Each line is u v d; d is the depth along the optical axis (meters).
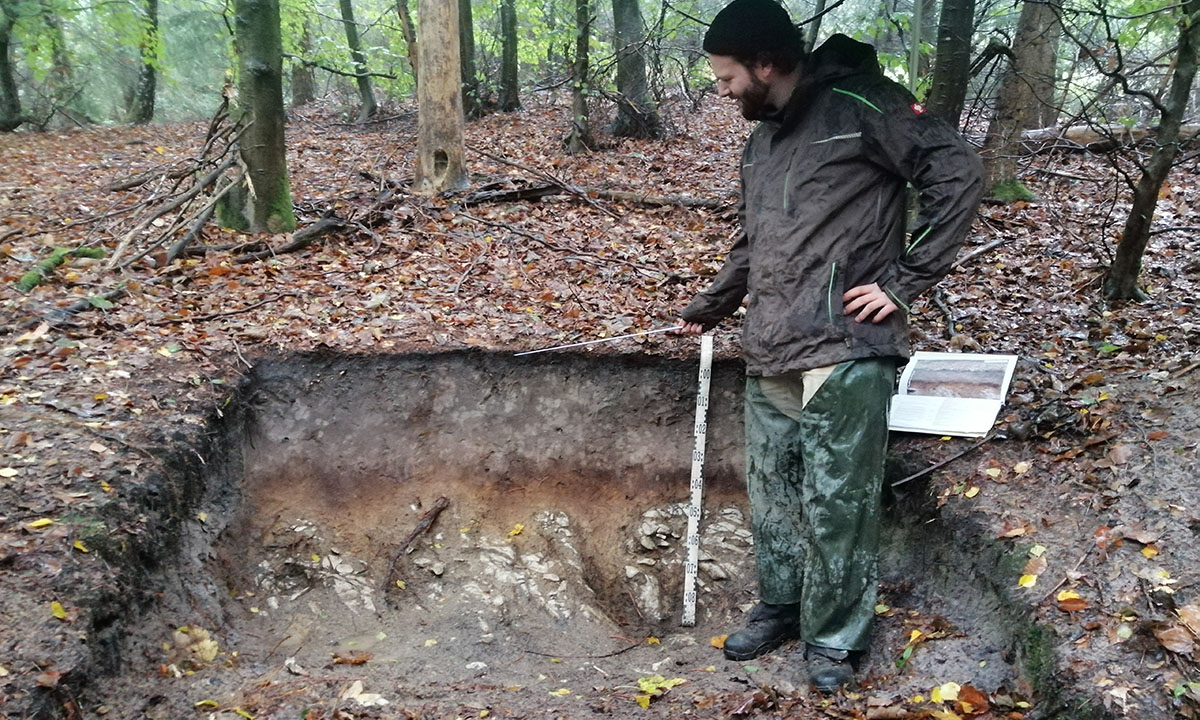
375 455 4.30
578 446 4.49
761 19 2.70
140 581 3.06
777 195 2.84
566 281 5.62
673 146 11.92
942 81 4.96
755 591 3.99
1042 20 7.19
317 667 3.26
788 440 3.16
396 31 16.30
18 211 7.16
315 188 8.62
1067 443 3.44
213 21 19.78
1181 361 3.80
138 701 2.72
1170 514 2.89
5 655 2.47
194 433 3.68
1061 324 4.69
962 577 3.18
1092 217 6.96
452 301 5.11
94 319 4.43
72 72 18.16
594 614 3.98
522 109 15.97
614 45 12.73
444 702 2.94
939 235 2.63
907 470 3.68
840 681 2.86
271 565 3.89
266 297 4.98
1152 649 2.46
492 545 4.21
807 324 2.78
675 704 2.91
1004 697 2.61
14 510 2.96
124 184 8.25
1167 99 4.42
